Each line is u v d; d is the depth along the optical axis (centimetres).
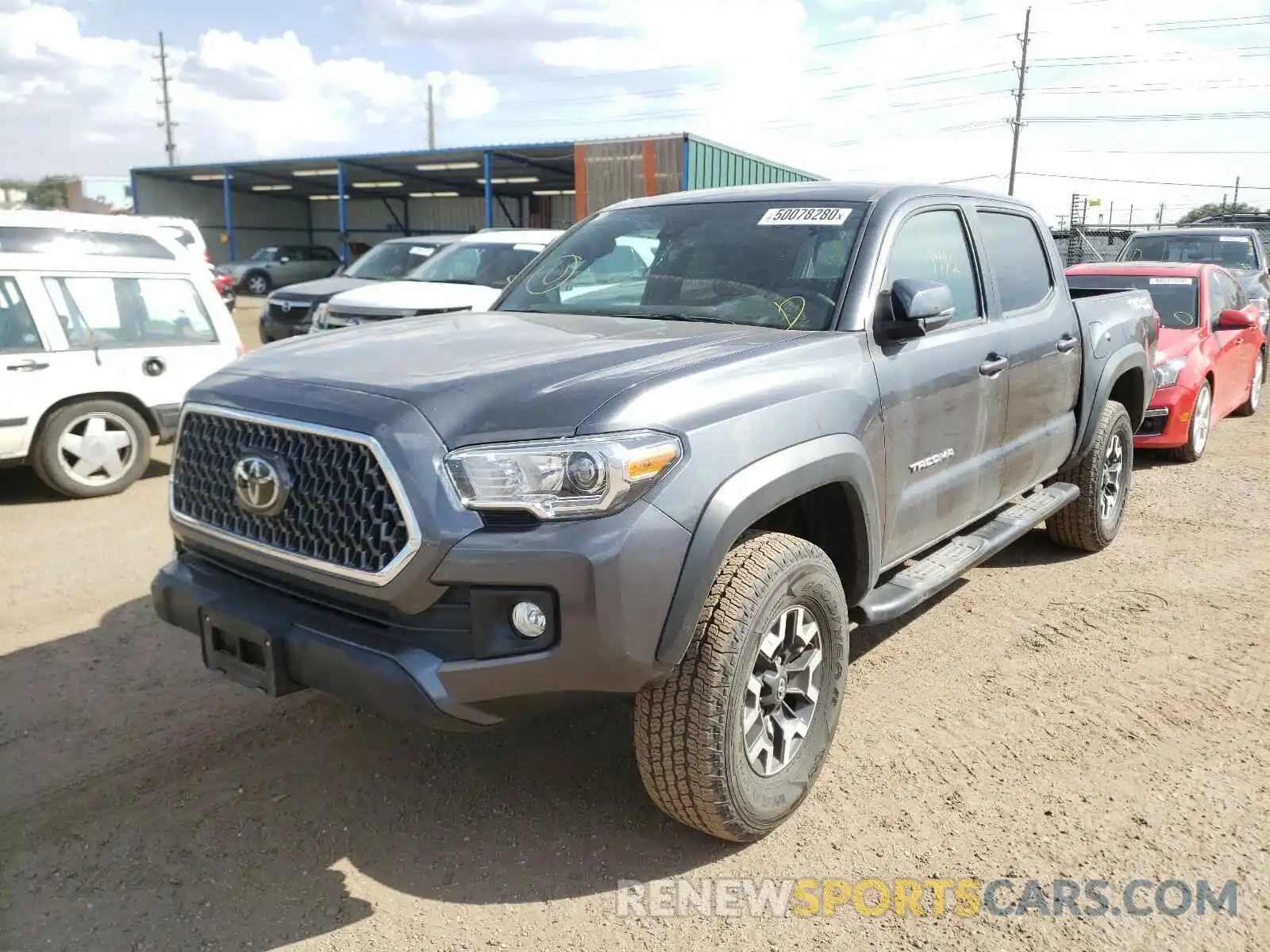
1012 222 494
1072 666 440
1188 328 894
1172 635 475
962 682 422
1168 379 830
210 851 303
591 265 427
